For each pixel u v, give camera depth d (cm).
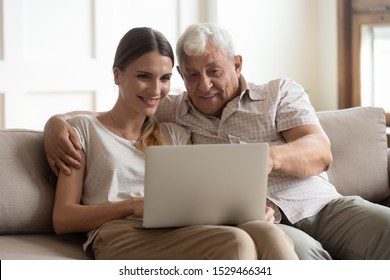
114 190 223
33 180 226
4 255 198
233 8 437
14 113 396
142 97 228
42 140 236
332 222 238
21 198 222
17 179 223
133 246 205
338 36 434
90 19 412
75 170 223
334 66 447
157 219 198
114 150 226
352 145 279
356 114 286
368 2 422
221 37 245
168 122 258
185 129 255
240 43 440
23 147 229
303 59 460
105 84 418
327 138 251
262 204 204
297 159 236
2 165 223
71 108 411
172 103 259
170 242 199
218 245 189
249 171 199
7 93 394
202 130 253
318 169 243
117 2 418
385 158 285
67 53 407
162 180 194
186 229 198
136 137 235
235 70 256
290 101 256
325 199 247
